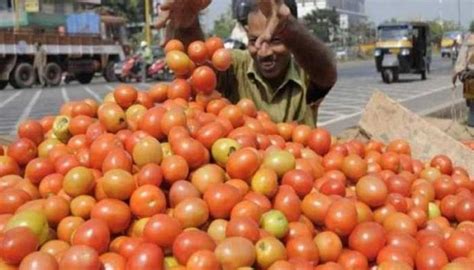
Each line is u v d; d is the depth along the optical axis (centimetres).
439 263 238
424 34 2891
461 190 325
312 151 326
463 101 1794
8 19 3103
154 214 245
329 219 254
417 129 431
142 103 333
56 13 3244
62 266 208
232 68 419
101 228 227
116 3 7062
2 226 241
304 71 398
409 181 320
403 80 2948
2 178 286
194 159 268
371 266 252
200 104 346
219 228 243
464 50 1223
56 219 246
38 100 2039
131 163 270
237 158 269
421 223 281
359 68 4666
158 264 216
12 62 2641
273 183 266
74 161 276
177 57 353
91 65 3042
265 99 411
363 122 453
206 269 212
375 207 280
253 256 226
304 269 227
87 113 328
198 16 404
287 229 249
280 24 356
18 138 321
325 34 8081
